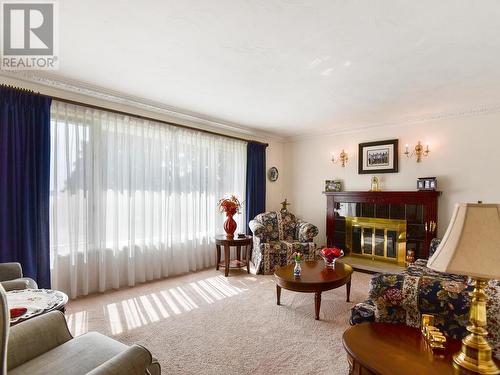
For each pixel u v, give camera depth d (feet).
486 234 3.37
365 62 8.47
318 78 9.67
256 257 14.55
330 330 8.27
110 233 11.47
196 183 14.60
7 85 9.10
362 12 6.14
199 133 14.75
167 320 8.80
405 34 6.95
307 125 16.20
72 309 9.51
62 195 10.16
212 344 7.44
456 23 6.46
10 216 8.97
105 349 4.56
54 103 10.03
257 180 17.66
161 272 13.10
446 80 9.75
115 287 11.46
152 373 4.23
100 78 9.87
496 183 12.21
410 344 4.42
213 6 6.00
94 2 5.92
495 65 8.56
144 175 12.44
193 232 14.35
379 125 15.53
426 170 13.99
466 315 5.38
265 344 7.46
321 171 18.03
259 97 11.64
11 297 5.90
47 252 9.59
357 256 16.22
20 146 9.17
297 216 19.15
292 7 6.02
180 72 9.35
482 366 3.57
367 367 3.86
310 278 9.36
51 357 4.36
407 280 6.02
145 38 7.31
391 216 14.83
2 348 2.67
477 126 12.65
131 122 12.16
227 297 10.82
